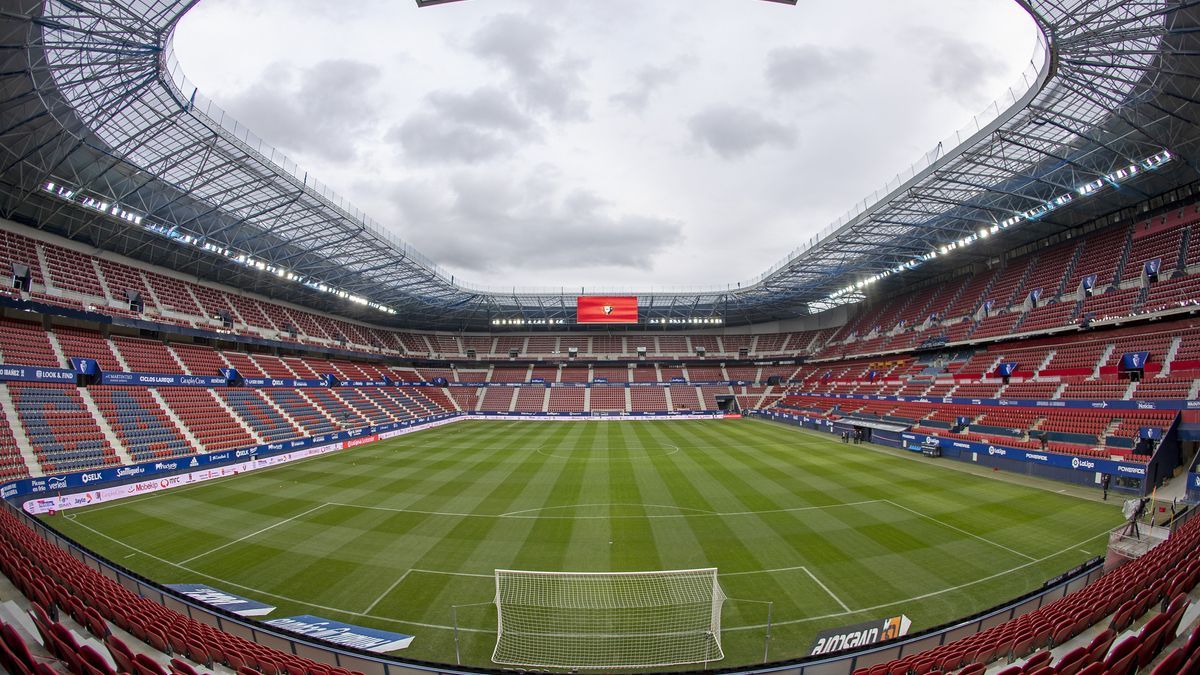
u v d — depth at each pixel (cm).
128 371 3472
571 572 1617
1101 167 3084
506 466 3412
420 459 3697
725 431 5450
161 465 2834
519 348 8588
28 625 966
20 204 3120
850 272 5672
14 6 1750
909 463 3438
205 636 963
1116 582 1175
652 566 1675
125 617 991
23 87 2152
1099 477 2648
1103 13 1809
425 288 6203
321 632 1214
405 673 935
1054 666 732
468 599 1452
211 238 3959
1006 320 4338
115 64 2023
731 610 1383
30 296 3109
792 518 2175
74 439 2748
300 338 5594
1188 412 2625
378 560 1734
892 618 1233
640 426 6041
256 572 1631
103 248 3862
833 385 6344
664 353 8469
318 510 2330
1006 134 2681
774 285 6341
